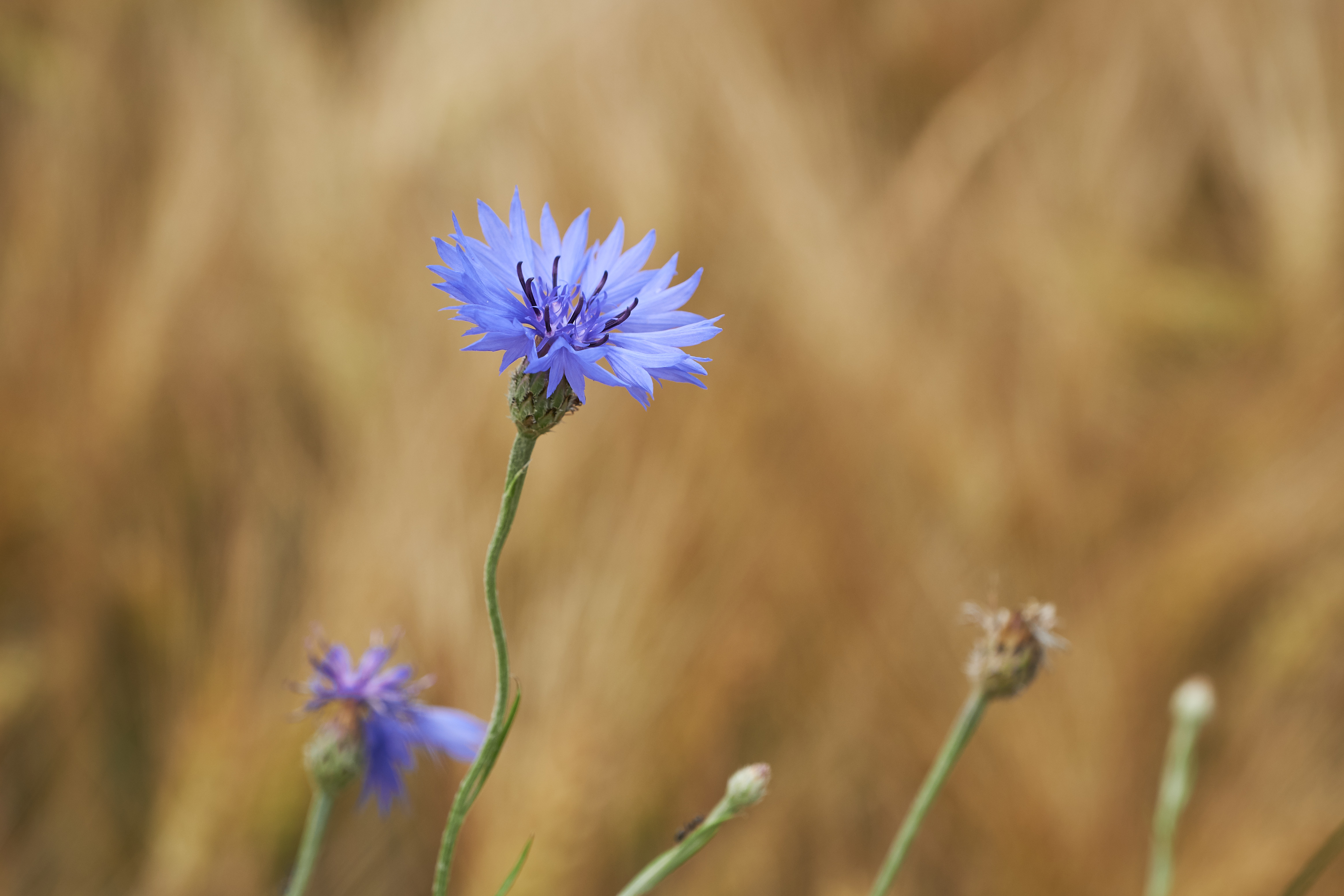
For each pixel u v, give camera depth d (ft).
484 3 2.95
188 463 2.51
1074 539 2.50
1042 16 3.54
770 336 2.51
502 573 2.25
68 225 2.64
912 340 2.59
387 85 2.96
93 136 2.79
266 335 2.67
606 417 2.31
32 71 2.93
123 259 2.61
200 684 2.28
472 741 1.80
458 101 2.81
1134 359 3.01
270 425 2.57
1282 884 2.25
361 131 2.87
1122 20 3.36
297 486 2.48
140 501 2.45
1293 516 2.51
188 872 2.19
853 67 3.23
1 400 2.45
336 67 3.19
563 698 2.19
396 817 2.24
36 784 2.29
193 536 2.46
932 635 2.33
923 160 3.04
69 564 2.35
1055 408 2.65
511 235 1.65
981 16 3.55
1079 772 2.29
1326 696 2.40
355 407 2.53
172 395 2.54
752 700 2.32
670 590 2.26
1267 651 2.44
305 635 2.24
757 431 2.39
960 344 2.70
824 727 2.31
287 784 2.24
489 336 1.61
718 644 2.24
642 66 2.77
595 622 2.22
